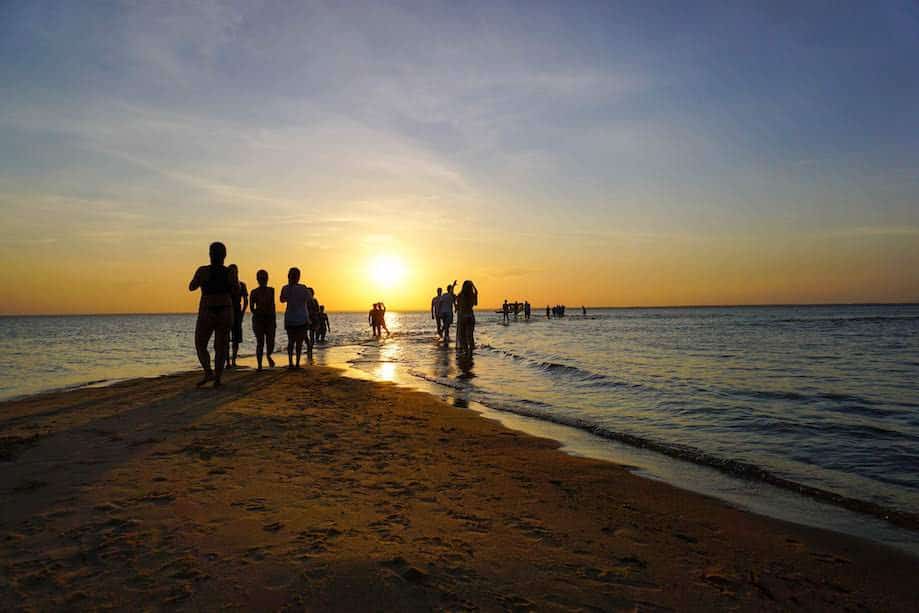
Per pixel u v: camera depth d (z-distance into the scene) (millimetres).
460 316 17109
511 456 4992
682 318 82875
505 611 2178
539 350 18719
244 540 2752
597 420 6812
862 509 3758
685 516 3570
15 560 2494
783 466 4816
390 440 5371
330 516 3164
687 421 6770
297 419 6113
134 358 16562
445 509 3443
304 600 2160
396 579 2367
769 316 95312
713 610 2336
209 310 8172
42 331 49625
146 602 2135
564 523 3330
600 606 2293
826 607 2416
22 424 5609
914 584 2662
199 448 4668
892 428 6355
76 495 3400
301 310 11219
